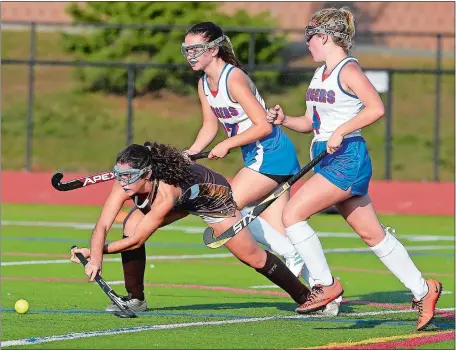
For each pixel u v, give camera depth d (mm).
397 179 69000
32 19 85062
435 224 49531
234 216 20297
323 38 19656
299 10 81188
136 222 20438
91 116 74562
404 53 85312
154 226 19172
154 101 75250
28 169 58469
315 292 20094
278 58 69750
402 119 76125
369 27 87688
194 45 21328
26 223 45625
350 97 19469
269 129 21234
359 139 19672
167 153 19094
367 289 27203
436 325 20203
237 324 19859
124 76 75438
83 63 56031
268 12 72125
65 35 77562
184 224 47344
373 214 19891
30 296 23906
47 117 74562
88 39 76875
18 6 85062
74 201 57094
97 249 19266
